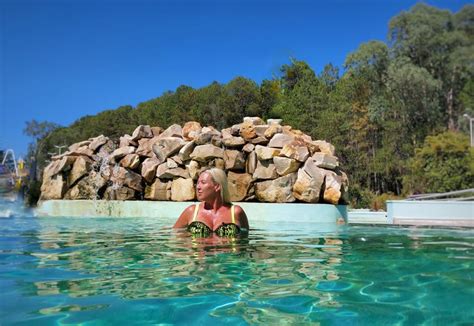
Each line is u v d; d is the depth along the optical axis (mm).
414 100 39812
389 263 3242
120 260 3340
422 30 44250
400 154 34094
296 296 2230
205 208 5230
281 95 37250
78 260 3340
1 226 6887
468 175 25578
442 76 44656
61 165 11883
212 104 36344
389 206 8891
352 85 37125
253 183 9555
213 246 4176
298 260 3359
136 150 11305
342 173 9406
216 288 2400
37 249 3990
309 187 8805
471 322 1812
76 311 1965
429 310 1979
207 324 1782
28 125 59219
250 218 8742
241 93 35438
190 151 10266
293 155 9188
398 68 41438
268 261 3297
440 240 4996
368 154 33656
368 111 34625
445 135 27812
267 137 9773
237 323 1793
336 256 3576
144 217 9750
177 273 2826
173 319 1850
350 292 2314
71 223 7574
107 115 45844
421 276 2736
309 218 8336
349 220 9297
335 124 30891
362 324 1786
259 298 2191
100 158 11953
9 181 23719
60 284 2506
